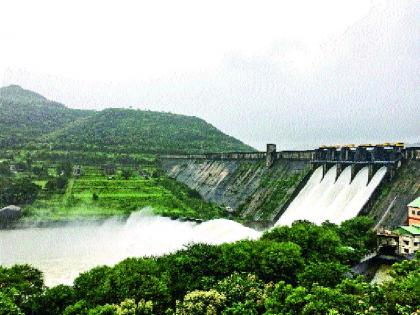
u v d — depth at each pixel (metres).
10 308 59.19
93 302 63.72
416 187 104.44
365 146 126.19
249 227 142.00
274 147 174.12
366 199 114.44
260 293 63.44
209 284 69.88
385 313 54.59
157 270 72.19
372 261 89.94
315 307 54.09
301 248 79.56
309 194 140.38
